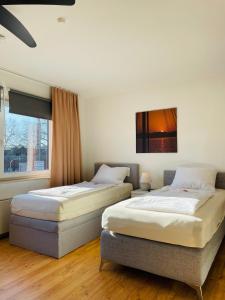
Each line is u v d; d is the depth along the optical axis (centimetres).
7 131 341
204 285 197
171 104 386
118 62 296
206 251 191
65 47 253
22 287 195
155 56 278
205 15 195
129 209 221
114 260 218
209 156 354
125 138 430
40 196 282
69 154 416
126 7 184
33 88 369
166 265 192
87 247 278
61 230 252
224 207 271
